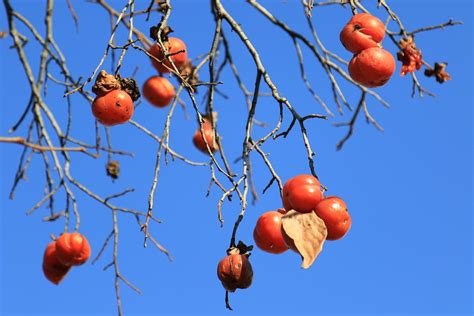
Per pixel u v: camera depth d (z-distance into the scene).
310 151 4.70
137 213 6.35
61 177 6.25
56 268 6.17
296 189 4.45
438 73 6.37
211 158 5.19
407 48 5.93
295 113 4.87
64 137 6.43
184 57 6.33
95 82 5.27
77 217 6.20
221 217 4.84
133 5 5.10
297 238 4.33
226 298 4.86
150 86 6.80
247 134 5.16
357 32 5.12
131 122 6.73
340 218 4.40
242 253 4.92
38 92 6.32
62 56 6.48
